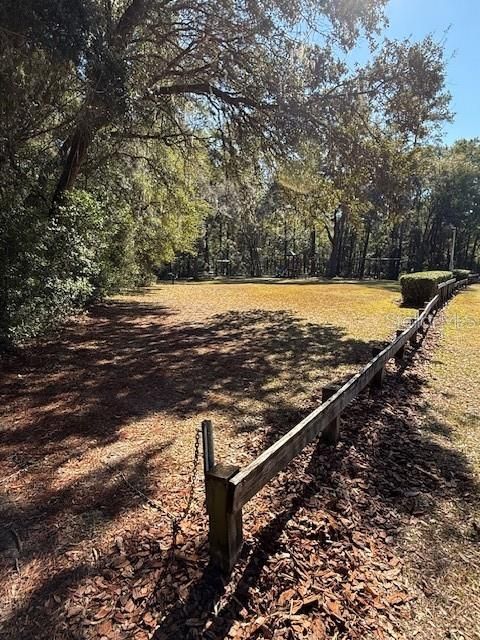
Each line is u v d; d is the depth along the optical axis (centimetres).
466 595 199
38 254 604
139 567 207
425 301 1146
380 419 404
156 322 905
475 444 361
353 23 676
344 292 1579
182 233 1684
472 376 548
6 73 493
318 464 315
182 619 177
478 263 4206
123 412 411
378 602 191
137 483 284
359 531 243
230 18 655
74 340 713
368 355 628
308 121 744
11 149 616
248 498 204
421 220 3678
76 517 246
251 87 724
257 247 4416
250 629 173
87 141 768
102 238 866
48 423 380
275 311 1069
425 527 250
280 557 216
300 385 495
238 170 945
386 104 770
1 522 240
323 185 914
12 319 557
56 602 186
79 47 472
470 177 3209
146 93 643
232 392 471
